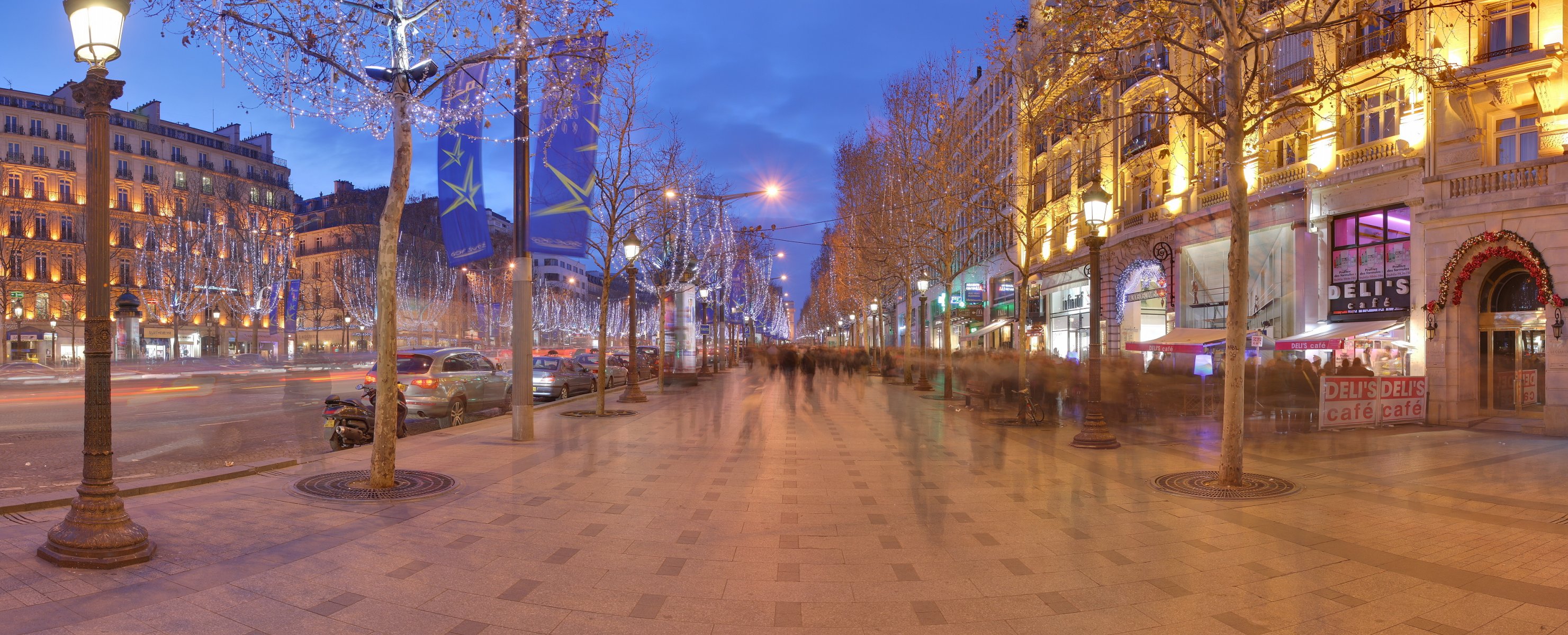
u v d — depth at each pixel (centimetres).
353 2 791
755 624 438
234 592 468
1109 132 3122
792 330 15100
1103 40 1136
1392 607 469
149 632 404
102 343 529
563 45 1012
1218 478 896
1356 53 1906
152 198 6412
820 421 1599
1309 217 2045
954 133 2442
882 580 520
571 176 1305
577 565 543
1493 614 457
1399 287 1825
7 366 3178
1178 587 507
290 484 803
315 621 426
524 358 1227
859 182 3688
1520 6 1619
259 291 6019
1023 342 1592
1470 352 1647
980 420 1661
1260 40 898
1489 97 1633
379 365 800
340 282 7250
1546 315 1447
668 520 685
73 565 499
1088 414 1224
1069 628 436
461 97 1091
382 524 642
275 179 7588
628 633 421
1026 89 1778
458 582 500
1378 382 1567
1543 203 1472
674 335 3325
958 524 679
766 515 709
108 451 533
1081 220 3212
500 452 1088
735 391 2692
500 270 8731
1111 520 698
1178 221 2556
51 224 5894
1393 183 1820
